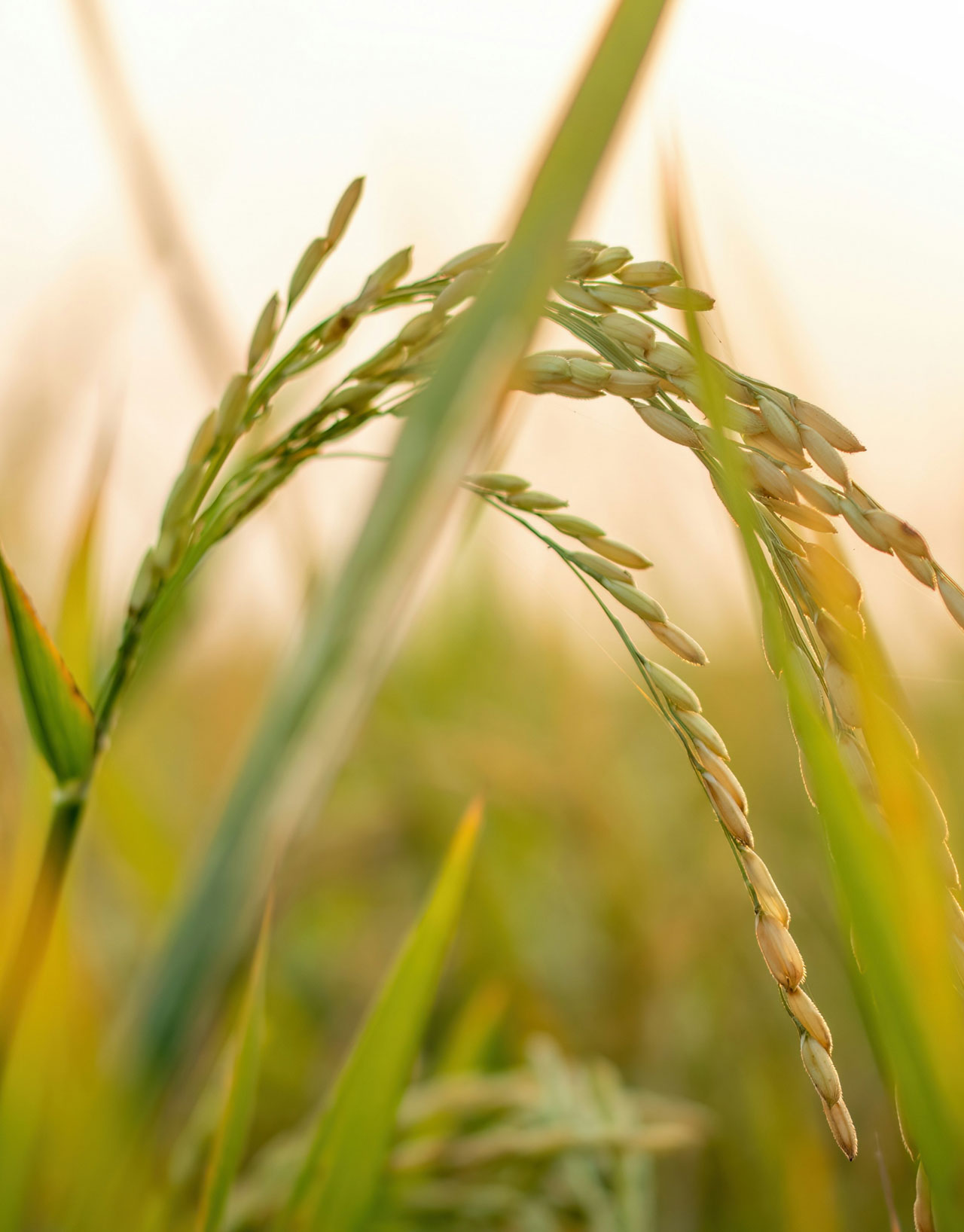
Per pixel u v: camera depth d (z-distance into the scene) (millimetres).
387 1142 375
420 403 314
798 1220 438
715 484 347
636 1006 603
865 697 335
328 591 312
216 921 312
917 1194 341
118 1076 315
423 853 741
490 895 610
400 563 312
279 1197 402
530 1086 439
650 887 679
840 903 350
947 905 333
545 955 663
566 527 347
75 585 401
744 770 739
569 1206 431
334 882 707
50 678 344
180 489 339
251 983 365
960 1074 327
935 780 504
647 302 342
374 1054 375
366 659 311
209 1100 411
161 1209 378
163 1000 315
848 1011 596
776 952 344
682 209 342
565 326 352
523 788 724
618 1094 437
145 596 344
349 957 678
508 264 316
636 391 345
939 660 492
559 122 320
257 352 339
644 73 321
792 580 344
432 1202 416
